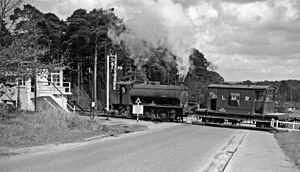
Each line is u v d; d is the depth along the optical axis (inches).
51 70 908.6
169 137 810.2
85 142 657.0
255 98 1321.4
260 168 450.6
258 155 569.6
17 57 745.6
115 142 674.8
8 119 717.9
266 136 979.9
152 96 1454.2
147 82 1553.9
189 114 1494.8
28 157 466.3
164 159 486.0
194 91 2289.6
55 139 648.4
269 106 1360.7
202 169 427.5
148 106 1446.9
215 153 574.2
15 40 761.0
